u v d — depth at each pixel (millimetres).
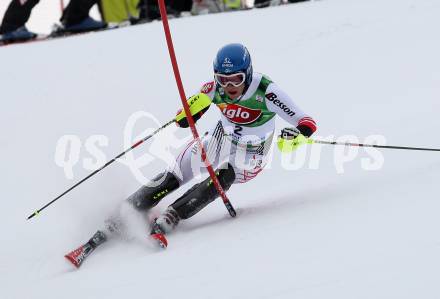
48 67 33688
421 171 15078
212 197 15172
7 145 25141
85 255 14047
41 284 13016
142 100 28016
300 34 34219
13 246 16266
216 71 14828
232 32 35688
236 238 13086
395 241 10836
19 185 21312
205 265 11734
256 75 15344
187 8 43906
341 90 26688
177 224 15188
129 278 11969
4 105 29312
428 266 9609
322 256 10852
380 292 9125
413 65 28000
